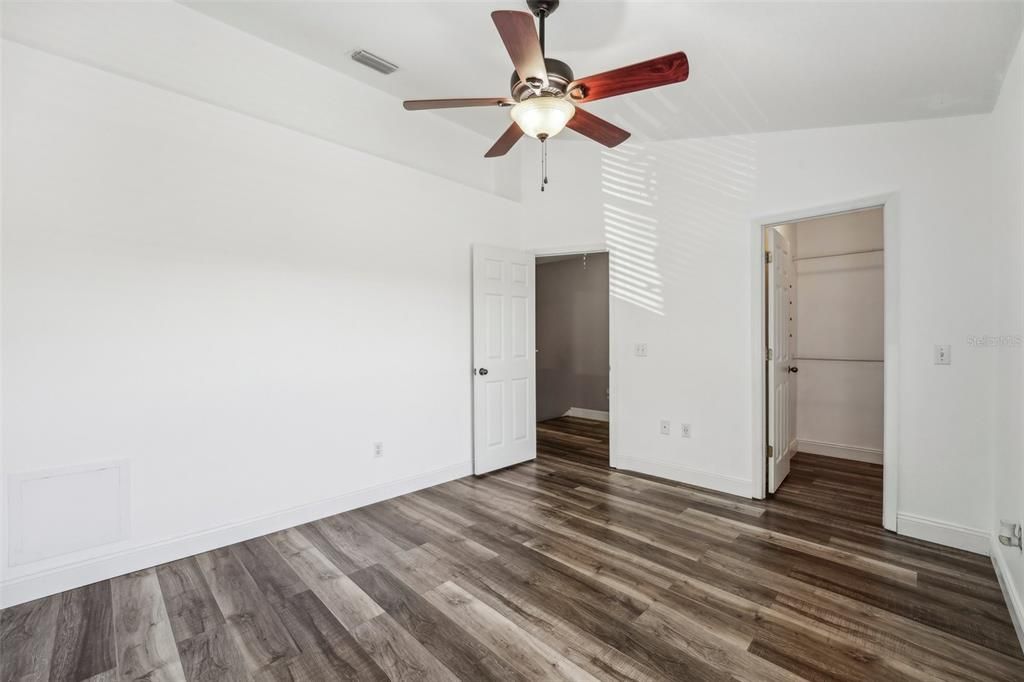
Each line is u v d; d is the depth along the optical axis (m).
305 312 2.98
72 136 2.19
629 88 2.01
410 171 3.54
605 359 6.39
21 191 2.08
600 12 2.16
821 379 4.43
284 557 2.54
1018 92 1.96
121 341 2.33
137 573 2.37
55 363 2.16
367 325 3.29
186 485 2.54
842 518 3.03
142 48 2.53
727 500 3.37
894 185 2.77
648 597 2.15
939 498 2.66
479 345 3.96
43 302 2.13
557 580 2.30
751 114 3.02
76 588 2.22
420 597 2.16
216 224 2.62
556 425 6.11
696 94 2.86
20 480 2.09
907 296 2.73
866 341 4.20
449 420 3.84
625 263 4.01
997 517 2.39
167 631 1.92
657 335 3.87
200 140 2.56
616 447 4.16
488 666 1.72
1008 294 2.20
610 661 1.74
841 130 2.97
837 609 2.05
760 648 1.80
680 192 3.71
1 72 2.04
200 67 2.71
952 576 2.31
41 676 1.67
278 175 2.86
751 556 2.53
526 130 2.18
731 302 3.48
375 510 3.21
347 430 3.20
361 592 2.20
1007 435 2.21
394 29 2.68
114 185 2.30
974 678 1.65
